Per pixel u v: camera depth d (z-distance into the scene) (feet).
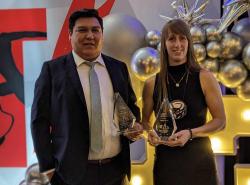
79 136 5.70
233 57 7.29
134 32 7.59
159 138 5.91
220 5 8.67
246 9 7.16
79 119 5.70
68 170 5.63
